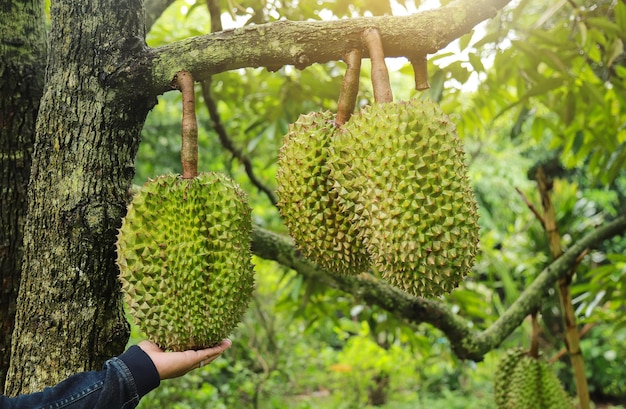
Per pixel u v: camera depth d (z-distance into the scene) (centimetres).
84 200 133
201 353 123
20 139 161
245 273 128
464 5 130
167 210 124
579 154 330
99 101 134
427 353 322
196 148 131
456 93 299
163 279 120
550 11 235
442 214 115
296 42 130
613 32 232
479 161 827
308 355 673
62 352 131
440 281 118
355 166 123
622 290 281
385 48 132
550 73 317
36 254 134
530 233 494
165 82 133
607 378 729
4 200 158
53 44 136
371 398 708
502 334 246
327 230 134
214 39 131
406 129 118
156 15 202
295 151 135
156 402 412
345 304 319
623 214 259
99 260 134
